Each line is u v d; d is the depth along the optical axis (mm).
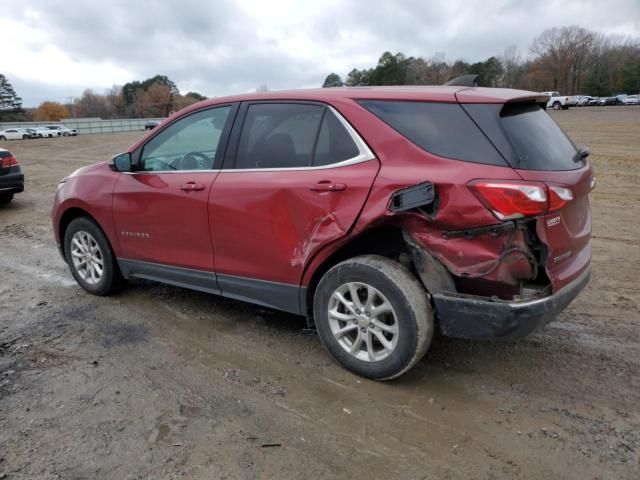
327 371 3471
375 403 3092
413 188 2881
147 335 4086
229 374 3463
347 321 3324
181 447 2725
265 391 3248
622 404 3025
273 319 4340
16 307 4711
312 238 3299
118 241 4559
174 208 4012
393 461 2598
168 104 115438
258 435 2816
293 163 3445
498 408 3020
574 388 3201
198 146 4004
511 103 3023
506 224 2719
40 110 110125
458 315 2953
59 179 14023
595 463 2553
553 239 2859
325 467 2561
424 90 3213
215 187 3752
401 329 3053
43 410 3076
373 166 3092
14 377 3459
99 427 2904
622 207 8180
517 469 2525
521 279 2844
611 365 3455
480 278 2852
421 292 3037
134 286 5191
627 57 101062
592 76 99688
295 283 3502
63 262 6129
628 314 4230
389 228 3123
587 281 3287
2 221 8578
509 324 2830
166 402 3139
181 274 4172
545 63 106750
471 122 2936
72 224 4910
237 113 3816
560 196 2779
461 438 2764
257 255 3619
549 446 2682
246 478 2490
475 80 3525
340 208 3150
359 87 3559
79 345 3928
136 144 4410
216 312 4508
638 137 19188
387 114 3162
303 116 3475
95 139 40656
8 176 9273
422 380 3332
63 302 4816
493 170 2777
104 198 4539
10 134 51969
